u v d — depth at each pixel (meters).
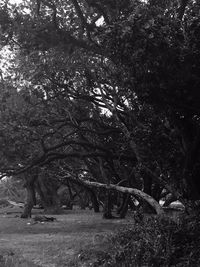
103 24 14.53
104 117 22.75
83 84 21.25
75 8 15.15
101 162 26.48
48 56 17.84
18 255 14.80
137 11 10.66
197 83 11.27
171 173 16.06
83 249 14.53
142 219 13.86
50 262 13.51
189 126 14.37
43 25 14.81
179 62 10.79
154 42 10.38
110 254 12.34
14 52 20.09
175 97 12.07
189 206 13.69
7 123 21.00
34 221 29.80
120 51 11.12
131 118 17.38
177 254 10.99
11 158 21.58
